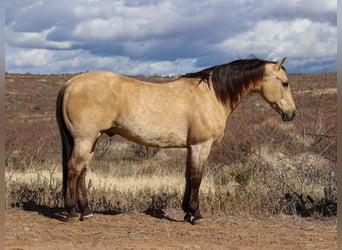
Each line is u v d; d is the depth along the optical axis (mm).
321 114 10734
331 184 8898
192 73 7855
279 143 12219
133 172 12766
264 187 9094
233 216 8234
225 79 7746
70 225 7391
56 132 18062
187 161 7707
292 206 8500
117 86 7297
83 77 7328
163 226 7469
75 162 7281
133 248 6176
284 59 7930
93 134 7262
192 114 7500
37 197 9008
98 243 6414
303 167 9734
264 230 7371
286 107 8000
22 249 6000
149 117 7375
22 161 12453
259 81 7875
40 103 43094
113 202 8953
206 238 6816
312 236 7031
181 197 9109
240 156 11445
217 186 9547
